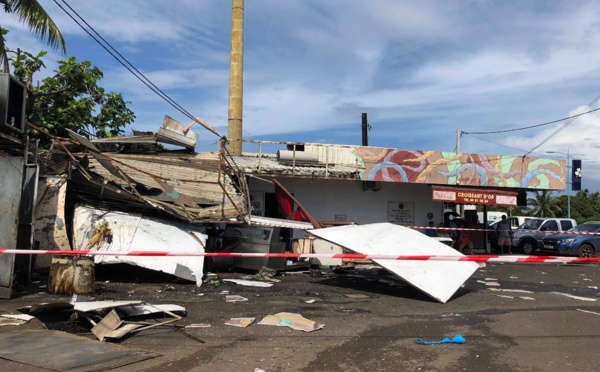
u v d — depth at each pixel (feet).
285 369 15.02
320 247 42.39
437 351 17.39
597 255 59.21
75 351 15.87
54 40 40.01
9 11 38.78
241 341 18.04
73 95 52.06
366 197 62.44
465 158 61.87
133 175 38.93
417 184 63.57
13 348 16.02
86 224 33.30
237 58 66.03
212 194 40.78
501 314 24.58
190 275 32.68
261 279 36.83
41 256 32.60
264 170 54.54
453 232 63.62
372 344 18.15
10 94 26.37
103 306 19.39
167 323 20.29
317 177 56.29
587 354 17.26
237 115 65.51
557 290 34.78
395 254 30.91
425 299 29.14
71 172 35.60
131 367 14.76
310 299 28.25
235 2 66.59
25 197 28.94
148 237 33.55
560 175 64.23
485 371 15.26
